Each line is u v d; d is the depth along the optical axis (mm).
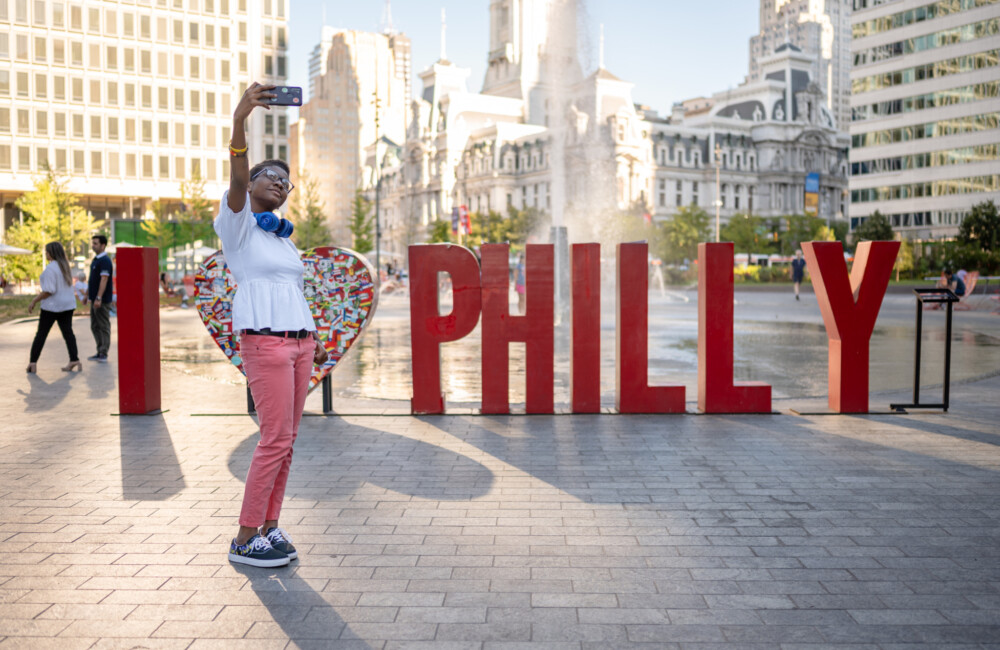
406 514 4754
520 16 140875
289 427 4047
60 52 70500
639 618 3342
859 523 4586
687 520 4637
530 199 123250
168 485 5418
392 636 3186
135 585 3705
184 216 48906
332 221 184125
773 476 5613
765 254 83938
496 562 3979
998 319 22469
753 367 12180
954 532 4430
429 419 7742
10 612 3410
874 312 7914
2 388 9844
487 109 139125
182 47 75312
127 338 7953
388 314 25172
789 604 3482
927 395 9250
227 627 3270
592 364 7953
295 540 4312
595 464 5957
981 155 71188
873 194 80938
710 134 128500
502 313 7879
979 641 3141
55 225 51562
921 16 75188
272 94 3738
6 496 5141
